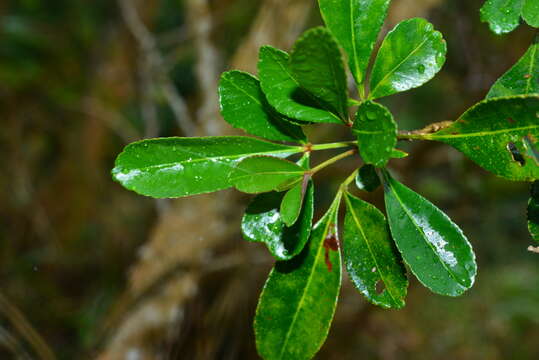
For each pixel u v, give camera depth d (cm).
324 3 51
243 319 119
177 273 111
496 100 48
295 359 52
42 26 178
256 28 107
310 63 48
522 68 50
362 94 51
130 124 169
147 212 176
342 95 49
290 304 52
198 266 111
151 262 114
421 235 51
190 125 117
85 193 179
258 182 50
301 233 51
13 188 175
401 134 51
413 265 51
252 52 106
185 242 111
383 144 48
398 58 51
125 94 175
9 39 172
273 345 52
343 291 179
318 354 174
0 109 178
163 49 164
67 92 174
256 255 125
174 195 51
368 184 52
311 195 51
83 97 175
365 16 51
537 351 194
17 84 173
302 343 52
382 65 51
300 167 50
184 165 51
